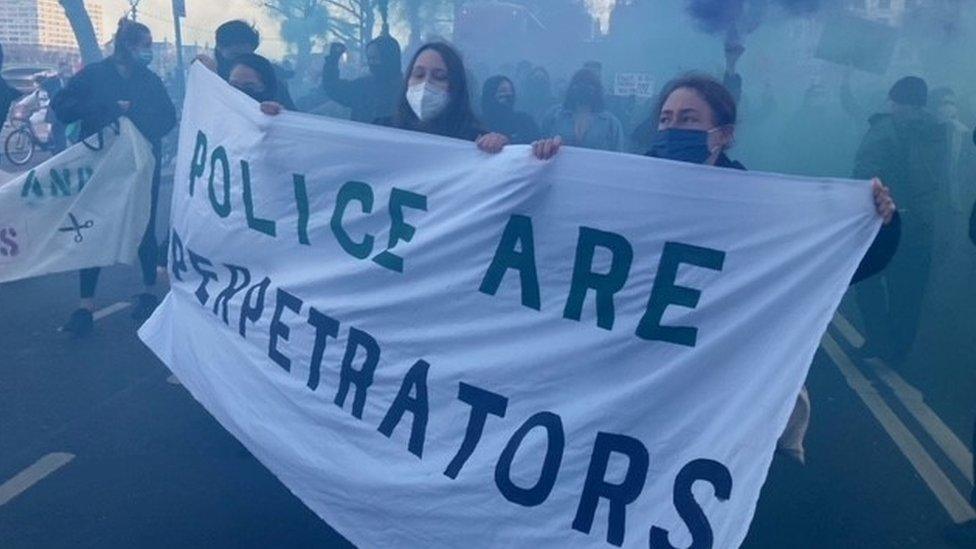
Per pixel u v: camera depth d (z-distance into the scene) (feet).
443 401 12.75
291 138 14.42
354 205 13.96
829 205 11.13
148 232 27.48
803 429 13.67
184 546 15.12
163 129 26.63
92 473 17.65
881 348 26.55
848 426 21.52
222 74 22.94
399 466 12.95
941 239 33.30
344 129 13.96
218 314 15.61
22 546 15.07
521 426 12.15
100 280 33.09
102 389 22.04
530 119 28.81
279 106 14.78
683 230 11.59
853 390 24.23
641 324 11.77
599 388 11.93
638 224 11.79
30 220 24.79
